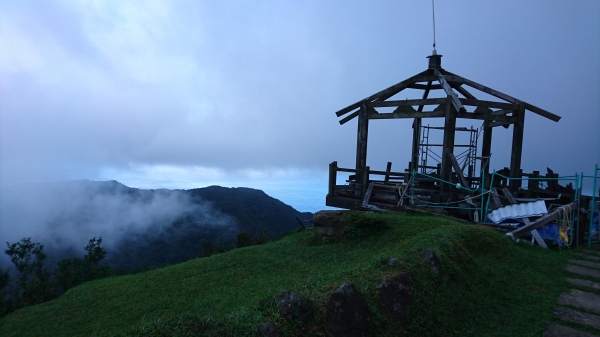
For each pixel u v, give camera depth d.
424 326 4.73
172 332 3.27
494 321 5.44
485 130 15.81
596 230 11.88
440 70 14.15
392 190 13.50
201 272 8.95
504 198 12.80
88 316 7.30
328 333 3.78
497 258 7.93
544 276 7.41
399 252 6.45
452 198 12.32
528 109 13.57
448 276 6.00
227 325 3.45
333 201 14.10
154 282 8.69
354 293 4.24
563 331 5.25
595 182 11.07
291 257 9.44
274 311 3.76
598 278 7.39
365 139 14.54
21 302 20.92
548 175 14.66
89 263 30.17
